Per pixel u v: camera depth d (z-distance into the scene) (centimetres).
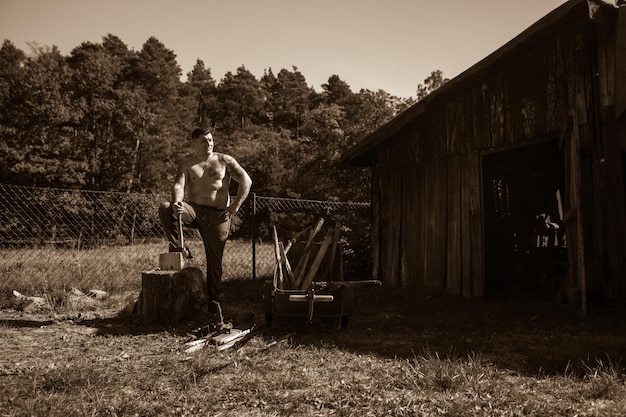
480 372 404
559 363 427
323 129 3297
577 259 704
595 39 731
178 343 530
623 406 327
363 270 1215
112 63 4550
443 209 979
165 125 4447
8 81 3994
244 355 478
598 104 717
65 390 367
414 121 1067
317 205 1437
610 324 610
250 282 1066
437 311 743
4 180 3369
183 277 643
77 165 3469
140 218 2111
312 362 455
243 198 683
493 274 1060
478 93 919
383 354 485
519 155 1042
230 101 8275
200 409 336
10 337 557
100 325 625
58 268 1148
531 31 758
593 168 718
